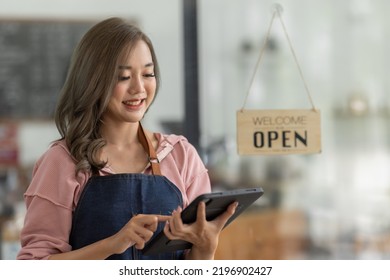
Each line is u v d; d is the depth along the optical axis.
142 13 3.51
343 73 3.27
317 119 2.01
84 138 1.46
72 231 1.43
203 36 3.29
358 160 3.29
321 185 3.27
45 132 3.68
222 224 1.36
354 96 3.27
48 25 3.66
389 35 3.27
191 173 1.57
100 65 1.42
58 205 1.42
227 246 3.06
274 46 3.24
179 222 1.28
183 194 1.51
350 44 3.26
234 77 3.27
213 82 3.29
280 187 3.25
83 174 1.45
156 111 3.42
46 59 3.67
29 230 1.44
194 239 1.34
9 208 3.43
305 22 3.24
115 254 1.43
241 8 3.25
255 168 3.24
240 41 3.26
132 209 1.43
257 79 3.26
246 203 1.39
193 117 3.31
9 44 3.64
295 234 3.22
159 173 1.50
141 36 1.47
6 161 3.60
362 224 3.28
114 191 1.43
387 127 3.29
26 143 3.65
